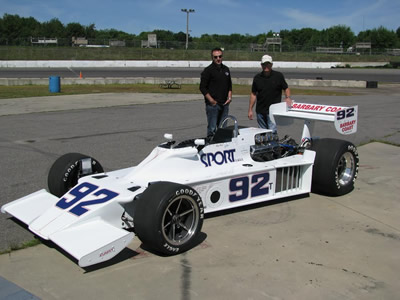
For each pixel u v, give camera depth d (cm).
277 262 381
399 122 1217
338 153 551
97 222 391
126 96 1834
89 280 348
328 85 2628
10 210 439
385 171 698
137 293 330
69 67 4247
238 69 4312
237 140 525
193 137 948
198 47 5866
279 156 577
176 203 401
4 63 4097
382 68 4884
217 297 324
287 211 512
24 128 1053
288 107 632
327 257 393
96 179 453
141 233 380
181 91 2103
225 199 480
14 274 355
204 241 424
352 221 484
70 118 1223
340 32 8906
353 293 333
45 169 680
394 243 427
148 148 836
